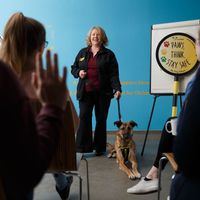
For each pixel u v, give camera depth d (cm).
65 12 440
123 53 445
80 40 445
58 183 212
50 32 445
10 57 113
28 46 113
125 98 452
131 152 309
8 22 116
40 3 439
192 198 106
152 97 448
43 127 61
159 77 327
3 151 53
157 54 316
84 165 313
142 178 260
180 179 113
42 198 233
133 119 452
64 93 65
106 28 441
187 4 429
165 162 232
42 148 58
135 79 448
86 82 337
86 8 438
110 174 288
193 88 106
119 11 436
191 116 102
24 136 53
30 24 114
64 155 144
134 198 233
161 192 240
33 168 55
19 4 441
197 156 103
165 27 317
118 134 314
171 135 209
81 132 345
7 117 52
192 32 306
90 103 344
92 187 255
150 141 409
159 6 431
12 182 56
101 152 352
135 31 439
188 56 306
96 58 335
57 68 63
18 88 55
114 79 335
